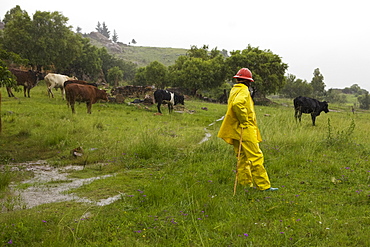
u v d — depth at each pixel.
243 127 5.29
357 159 7.51
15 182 6.21
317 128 14.53
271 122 13.81
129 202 4.88
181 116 20.06
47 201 5.11
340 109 57.38
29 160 8.01
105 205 4.80
